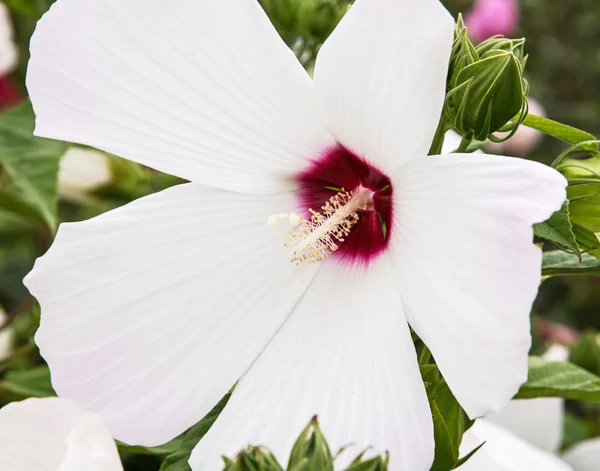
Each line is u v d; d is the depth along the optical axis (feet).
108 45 1.55
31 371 1.95
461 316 1.46
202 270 1.59
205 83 1.57
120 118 1.57
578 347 2.13
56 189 1.92
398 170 1.56
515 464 1.80
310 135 1.60
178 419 1.57
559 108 4.37
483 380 1.45
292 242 1.63
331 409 1.54
